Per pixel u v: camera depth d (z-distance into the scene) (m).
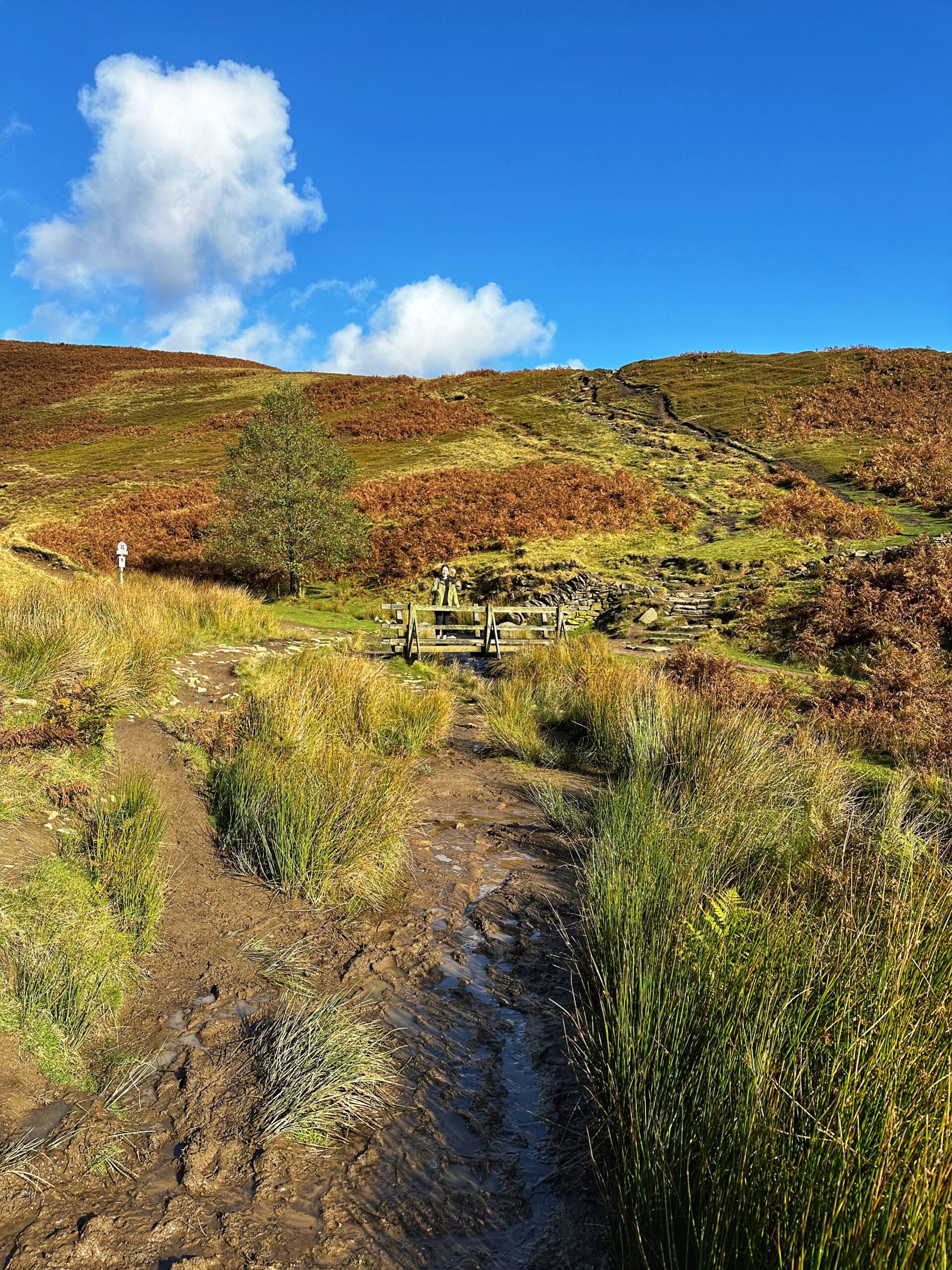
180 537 27.42
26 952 3.01
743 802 4.96
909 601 12.91
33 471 37.81
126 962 3.27
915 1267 1.63
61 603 8.37
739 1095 2.11
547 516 25.02
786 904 3.03
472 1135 2.58
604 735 7.58
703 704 7.21
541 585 19.53
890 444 28.17
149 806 4.40
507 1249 2.13
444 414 43.03
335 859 4.37
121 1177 2.27
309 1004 3.19
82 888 3.56
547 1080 2.88
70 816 4.23
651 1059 2.51
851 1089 2.00
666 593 17.52
